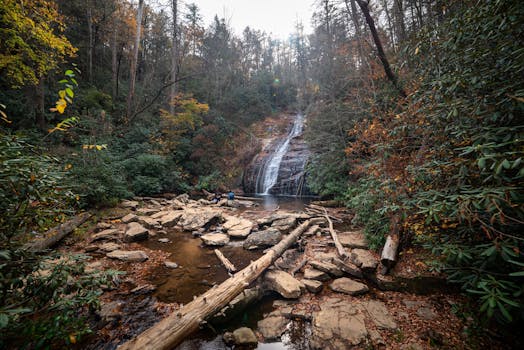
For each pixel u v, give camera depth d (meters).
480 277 1.97
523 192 1.71
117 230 5.56
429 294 3.06
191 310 2.53
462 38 2.45
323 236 5.63
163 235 5.90
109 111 13.01
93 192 6.66
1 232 1.65
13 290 1.67
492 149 1.87
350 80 8.64
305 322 2.79
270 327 2.69
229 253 4.90
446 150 2.66
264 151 17.25
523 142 1.78
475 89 2.31
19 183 1.51
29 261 1.73
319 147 10.04
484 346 2.20
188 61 20.27
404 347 2.26
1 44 5.79
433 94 2.81
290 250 4.89
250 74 28.59
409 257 3.67
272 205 10.27
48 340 1.61
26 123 8.46
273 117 24.70
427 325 2.54
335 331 2.50
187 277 3.87
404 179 3.23
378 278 3.41
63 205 2.17
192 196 11.94
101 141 9.34
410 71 5.18
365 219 5.08
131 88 13.06
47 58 6.69
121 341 2.42
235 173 15.00
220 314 2.77
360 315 2.76
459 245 2.22
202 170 13.93
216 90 20.70
